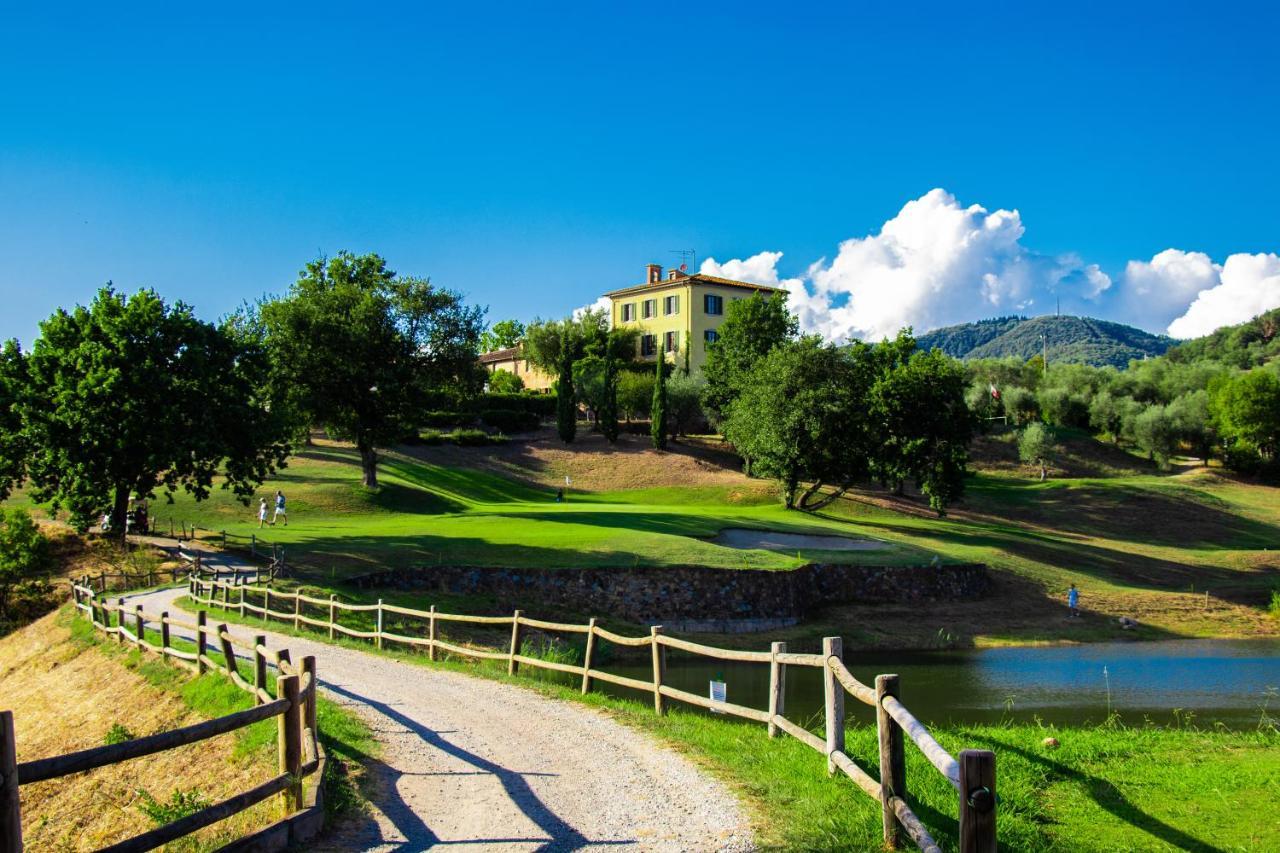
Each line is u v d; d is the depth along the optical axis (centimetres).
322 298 5978
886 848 705
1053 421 10744
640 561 3978
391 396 5975
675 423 9175
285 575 3478
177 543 4306
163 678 1923
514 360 12144
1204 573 5553
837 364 6172
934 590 4581
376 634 2195
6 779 588
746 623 3894
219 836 1006
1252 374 9350
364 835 845
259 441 4203
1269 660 3472
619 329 10575
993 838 509
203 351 4000
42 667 2519
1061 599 4653
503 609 3484
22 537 3703
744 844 756
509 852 777
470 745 1195
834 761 879
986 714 2345
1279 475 9300
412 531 4681
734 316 8488
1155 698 2602
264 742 1298
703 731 1221
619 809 880
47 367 3869
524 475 8006
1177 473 9425
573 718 1366
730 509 6544
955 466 6072
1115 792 865
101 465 3784
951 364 6128
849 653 3666
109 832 1320
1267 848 709
